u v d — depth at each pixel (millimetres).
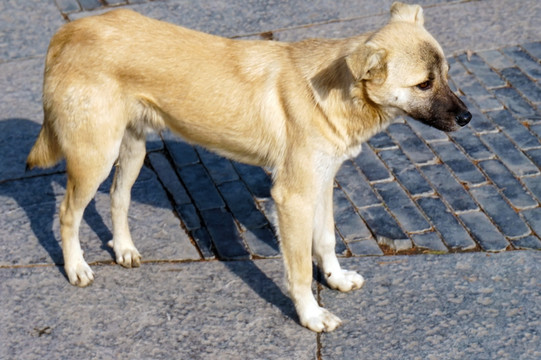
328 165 2750
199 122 2814
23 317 2848
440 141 3348
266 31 3830
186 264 2992
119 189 2945
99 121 2783
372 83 2676
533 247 2984
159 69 2781
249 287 2922
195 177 3275
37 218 3139
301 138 2730
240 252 3023
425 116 2727
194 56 2789
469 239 3018
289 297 2893
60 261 3004
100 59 2777
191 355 2750
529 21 3820
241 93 2770
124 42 2789
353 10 3924
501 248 2986
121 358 2746
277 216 2785
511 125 3379
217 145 2861
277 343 2775
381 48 2635
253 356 2746
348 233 3064
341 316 2834
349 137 2748
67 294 2910
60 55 2805
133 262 2980
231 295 2900
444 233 3041
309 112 2719
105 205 3191
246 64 2779
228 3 4012
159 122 2867
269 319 2836
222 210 3158
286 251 2781
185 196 3207
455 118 2709
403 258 2980
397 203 3145
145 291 2914
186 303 2879
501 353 2719
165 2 4027
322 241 2863
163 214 3148
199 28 3863
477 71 3598
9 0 4059
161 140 3416
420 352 2732
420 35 2707
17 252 3029
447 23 3826
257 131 2777
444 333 2771
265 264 2986
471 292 2867
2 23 3930
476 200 3137
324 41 2781
